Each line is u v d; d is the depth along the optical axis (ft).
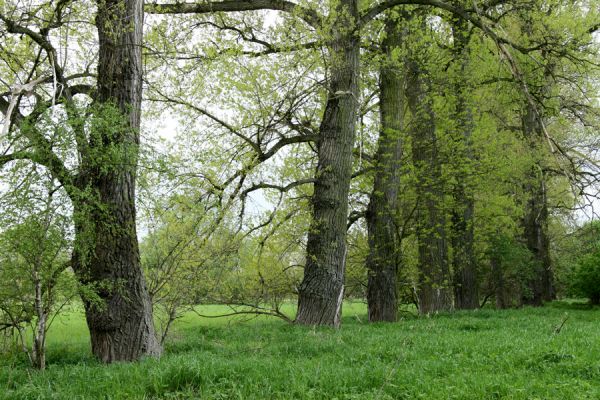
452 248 72.64
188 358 24.08
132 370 21.97
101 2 30.09
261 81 42.22
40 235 23.12
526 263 78.95
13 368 25.43
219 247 39.45
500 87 58.70
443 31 60.13
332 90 45.09
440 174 60.39
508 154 68.18
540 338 31.73
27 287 24.35
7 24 29.25
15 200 22.35
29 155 22.99
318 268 43.47
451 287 68.95
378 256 55.21
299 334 35.96
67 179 24.47
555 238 99.81
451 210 66.95
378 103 60.13
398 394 18.56
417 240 65.05
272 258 49.34
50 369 24.50
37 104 28.43
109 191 27.76
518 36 55.62
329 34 42.11
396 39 55.98
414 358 25.12
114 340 27.63
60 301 25.22
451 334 35.45
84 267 26.99
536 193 76.95
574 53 51.98
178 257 34.96
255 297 49.75
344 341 31.94
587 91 56.24
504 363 23.40
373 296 55.01
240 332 42.32
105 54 30.09
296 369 21.66
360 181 58.54
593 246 86.38
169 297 34.96
